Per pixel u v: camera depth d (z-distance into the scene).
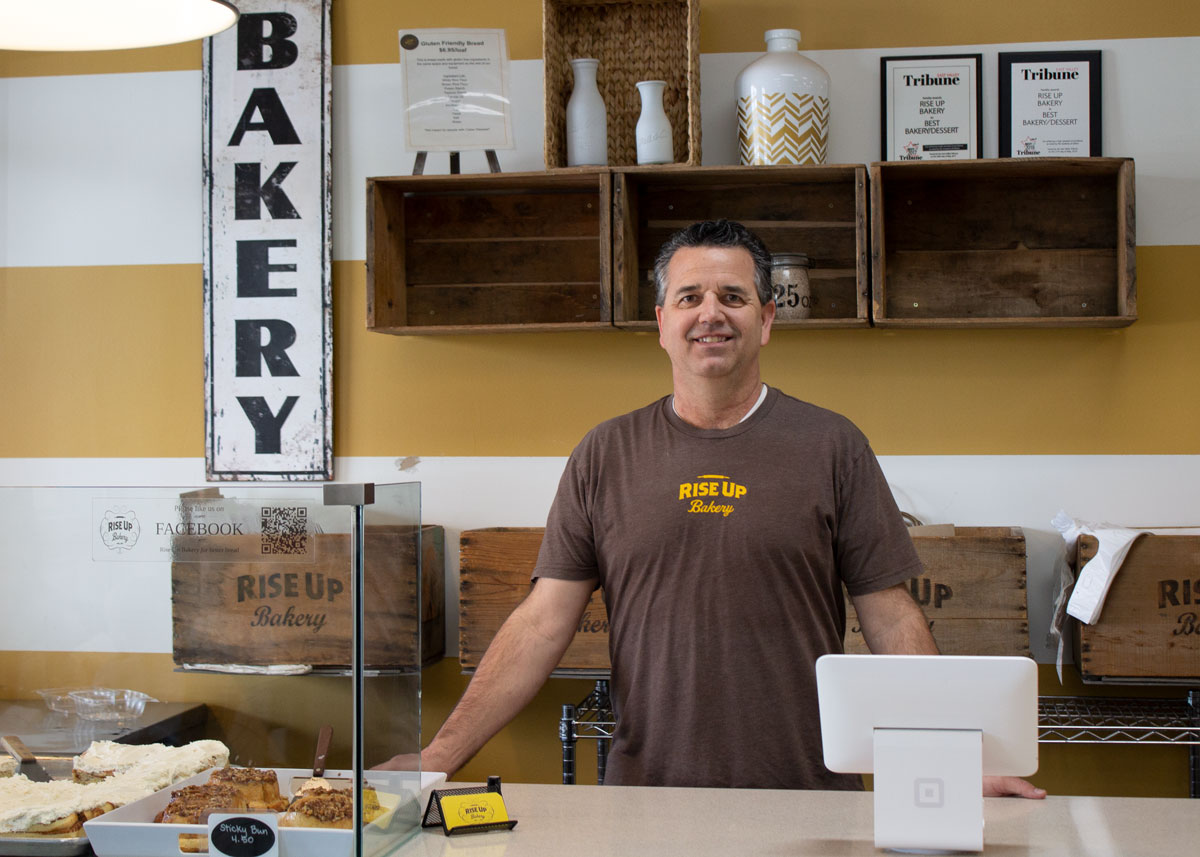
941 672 1.19
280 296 2.91
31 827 1.12
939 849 1.19
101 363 2.99
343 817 1.11
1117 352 2.69
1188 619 2.41
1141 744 2.53
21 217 3.02
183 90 2.97
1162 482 2.68
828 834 1.27
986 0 2.74
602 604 2.56
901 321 2.54
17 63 3.02
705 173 2.61
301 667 1.12
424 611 2.66
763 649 1.74
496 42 2.70
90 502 1.16
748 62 2.80
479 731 1.78
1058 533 2.70
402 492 1.23
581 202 2.85
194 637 1.15
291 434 2.91
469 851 1.21
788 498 1.78
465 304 2.88
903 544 1.82
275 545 1.12
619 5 2.82
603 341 2.84
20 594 1.18
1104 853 1.18
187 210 2.97
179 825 1.12
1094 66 2.70
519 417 2.87
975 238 2.72
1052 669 2.69
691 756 1.74
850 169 2.58
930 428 2.74
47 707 1.17
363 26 2.93
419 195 2.90
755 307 1.85
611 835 1.27
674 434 1.88
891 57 2.76
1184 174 2.68
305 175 2.91
